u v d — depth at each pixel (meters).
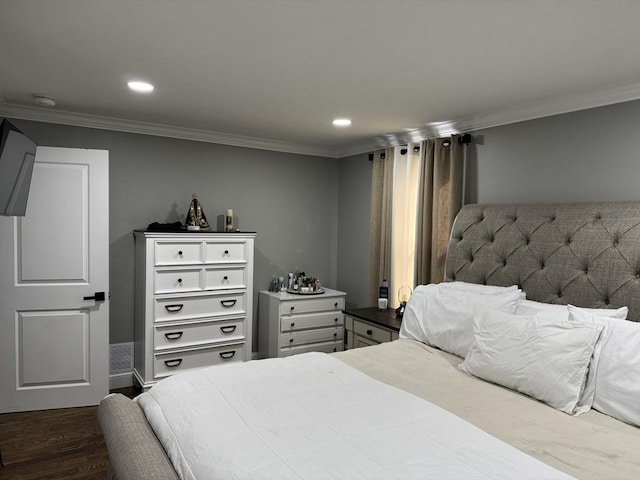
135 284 3.93
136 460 1.45
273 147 4.57
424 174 3.71
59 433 3.00
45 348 3.32
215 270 3.89
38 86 2.80
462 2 1.64
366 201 4.64
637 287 2.24
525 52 2.10
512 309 2.50
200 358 3.86
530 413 1.84
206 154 4.25
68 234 3.33
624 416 1.78
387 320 3.53
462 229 3.23
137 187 3.93
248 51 2.16
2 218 3.17
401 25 1.84
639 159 2.44
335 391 1.95
